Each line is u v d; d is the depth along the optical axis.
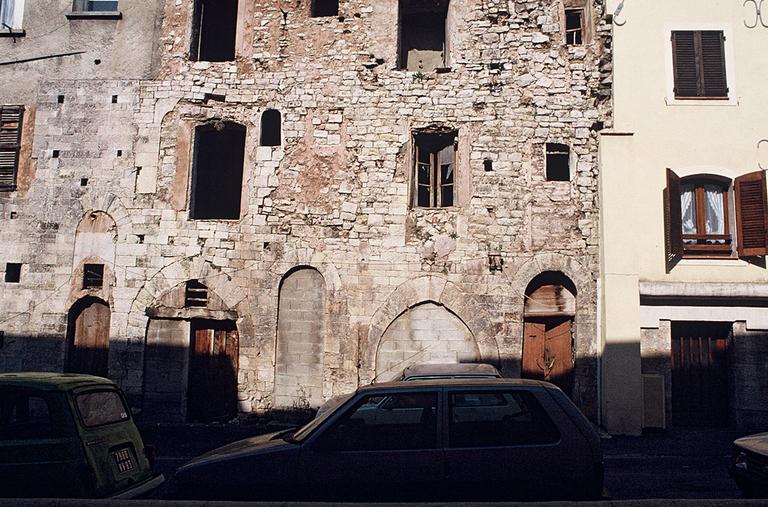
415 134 13.37
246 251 13.08
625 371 11.80
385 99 13.36
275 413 12.57
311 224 13.06
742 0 12.95
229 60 15.40
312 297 12.91
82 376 6.59
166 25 14.05
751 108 12.61
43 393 5.98
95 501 5.22
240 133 14.62
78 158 13.65
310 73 13.60
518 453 5.59
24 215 13.54
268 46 13.80
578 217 12.75
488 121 13.11
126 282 13.12
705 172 12.45
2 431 5.85
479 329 12.45
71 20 14.31
